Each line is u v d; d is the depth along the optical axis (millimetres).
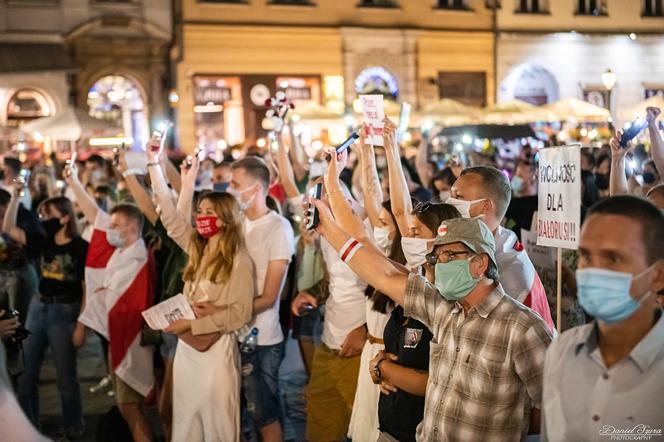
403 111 6645
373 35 31453
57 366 7730
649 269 2602
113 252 7402
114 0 27984
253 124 30172
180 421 5852
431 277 3998
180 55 29047
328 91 30938
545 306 4582
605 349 2748
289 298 7469
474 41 33000
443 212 4461
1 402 2383
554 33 33875
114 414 6852
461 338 3611
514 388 3520
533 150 17547
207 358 5781
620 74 34906
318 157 13359
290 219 9680
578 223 4473
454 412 3594
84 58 27719
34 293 8055
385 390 4336
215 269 5777
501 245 4605
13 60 26219
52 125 19609
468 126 18547
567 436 2768
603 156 11281
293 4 30453
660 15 35406
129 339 6805
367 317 5293
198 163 6812
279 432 6152
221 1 29484
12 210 7938
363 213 6707
